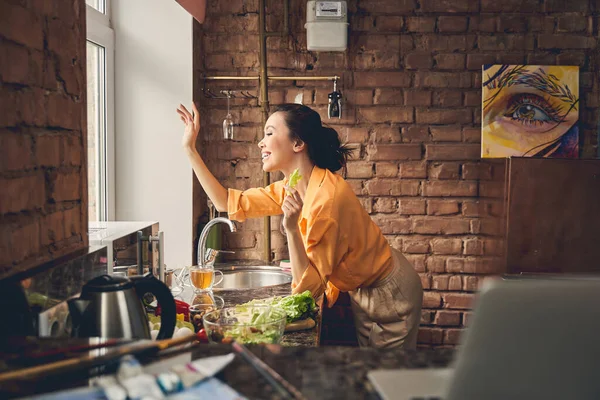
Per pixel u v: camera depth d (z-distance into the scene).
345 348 0.86
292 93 3.06
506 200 2.61
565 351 0.62
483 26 3.04
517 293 0.62
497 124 3.03
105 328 1.06
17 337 0.90
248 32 3.03
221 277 2.20
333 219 2.09
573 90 3.01
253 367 0.79
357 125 3.09
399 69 3.06
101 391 0.71
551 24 3.03
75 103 1.39
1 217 1.01
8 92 1.04
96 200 2.64
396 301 2.32
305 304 1.75
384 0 3.04
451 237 3.11
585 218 2.57
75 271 1.22
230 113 3.06
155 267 1.84
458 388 0.64
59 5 1.29
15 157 1.07
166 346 0.86
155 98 2.73
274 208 2.59
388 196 3.11
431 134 3.08
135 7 2.70
